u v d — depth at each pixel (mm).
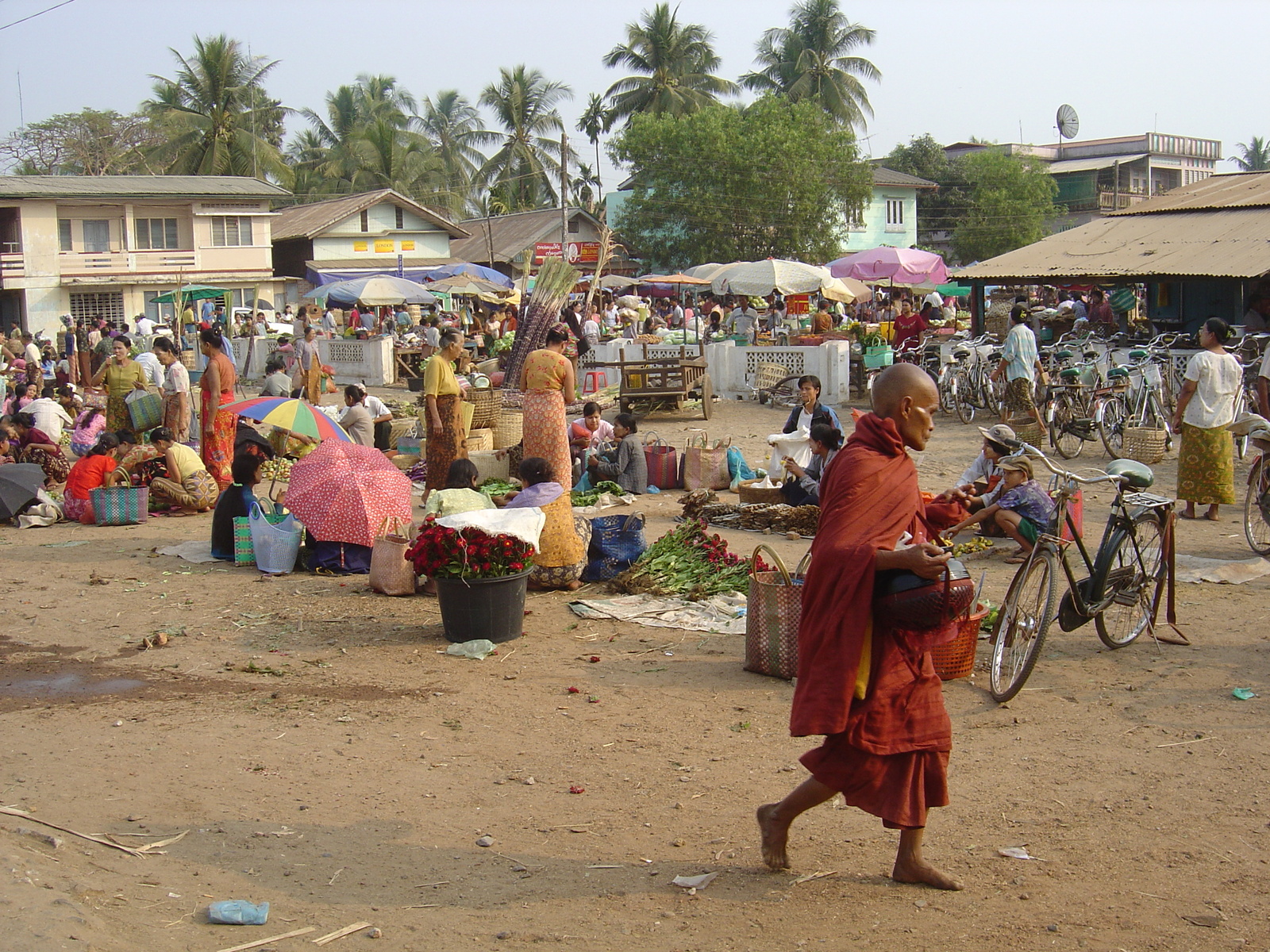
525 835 4504
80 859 4113
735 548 9688
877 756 3770
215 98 51438
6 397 18609
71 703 6164
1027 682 6254
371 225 47250
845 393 20516
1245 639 6820
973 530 9727
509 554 7004
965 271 20234
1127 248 19203
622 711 5953
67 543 10562
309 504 9141
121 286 41906
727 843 4383
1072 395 14539
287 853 4320
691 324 33562
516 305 30781
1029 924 3672
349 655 6992
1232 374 10023
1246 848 4199
